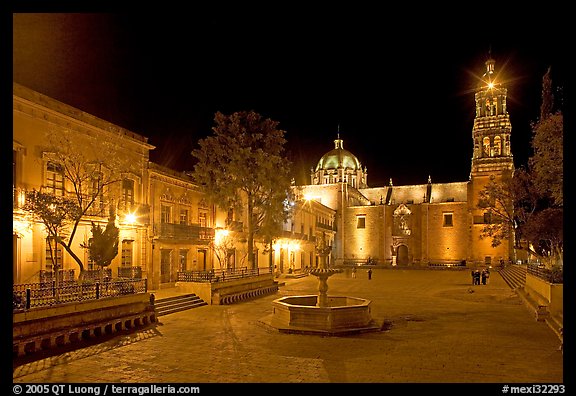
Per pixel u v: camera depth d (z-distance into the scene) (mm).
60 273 20141
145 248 26719
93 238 18391
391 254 73500
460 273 56188
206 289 24922
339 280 44656
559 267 20609
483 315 20875
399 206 73875
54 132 18828
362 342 14609
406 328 17297
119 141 24766
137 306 17766
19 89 18625
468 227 64938
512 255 61594
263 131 34031
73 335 14367
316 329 15984
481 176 64625
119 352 13195
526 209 33125
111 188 23438
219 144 32469
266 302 25984
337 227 76938
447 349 13633
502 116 65125
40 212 16203
